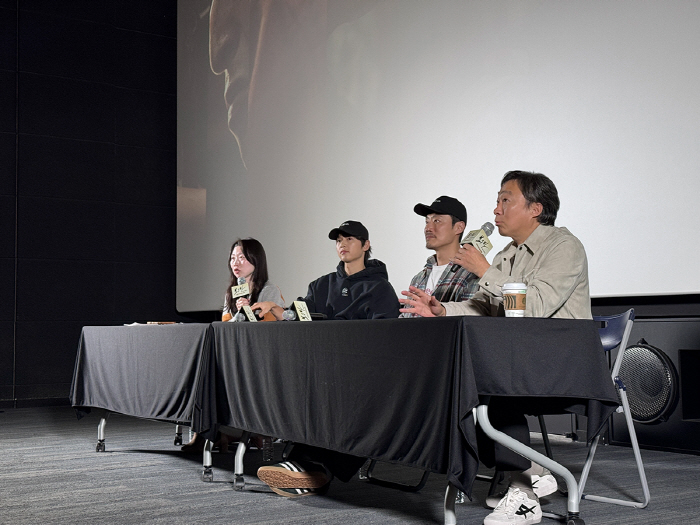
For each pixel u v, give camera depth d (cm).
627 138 386
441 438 185
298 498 266
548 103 423
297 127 602
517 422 214
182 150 745
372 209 530
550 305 229
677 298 377
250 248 368
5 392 666
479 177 458
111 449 397
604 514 243
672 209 366
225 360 277
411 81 505
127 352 337
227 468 332
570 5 414
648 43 378
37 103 697
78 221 709
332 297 367
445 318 189
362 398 213
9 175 682
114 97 735
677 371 378
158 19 761
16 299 677
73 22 718
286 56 618
